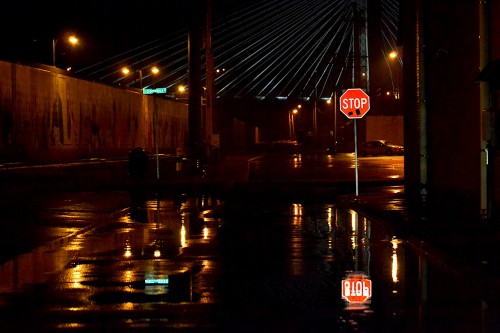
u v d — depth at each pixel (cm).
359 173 4275
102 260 1238
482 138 1575
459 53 1845
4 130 3869
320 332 736
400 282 1012
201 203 2469
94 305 872
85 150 5053
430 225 1544
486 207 1527
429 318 793
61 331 746
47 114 4428
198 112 5466
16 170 3725
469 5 1777
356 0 8562
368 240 1484
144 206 2353
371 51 8650
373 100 9094
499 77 1423
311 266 1161
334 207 2291
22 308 857
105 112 5494
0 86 3834
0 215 1984
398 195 2462
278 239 1510
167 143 7294
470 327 751
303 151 11706
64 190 3134
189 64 5466
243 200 2603
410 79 2378
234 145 12062
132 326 766
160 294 938
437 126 2072
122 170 4888
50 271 1125
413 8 2319
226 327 761
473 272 995
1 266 1174
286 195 2812
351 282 1016
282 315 815
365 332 735
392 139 9144
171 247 1398
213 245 1423
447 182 1986
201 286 993
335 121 9881
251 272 1108
